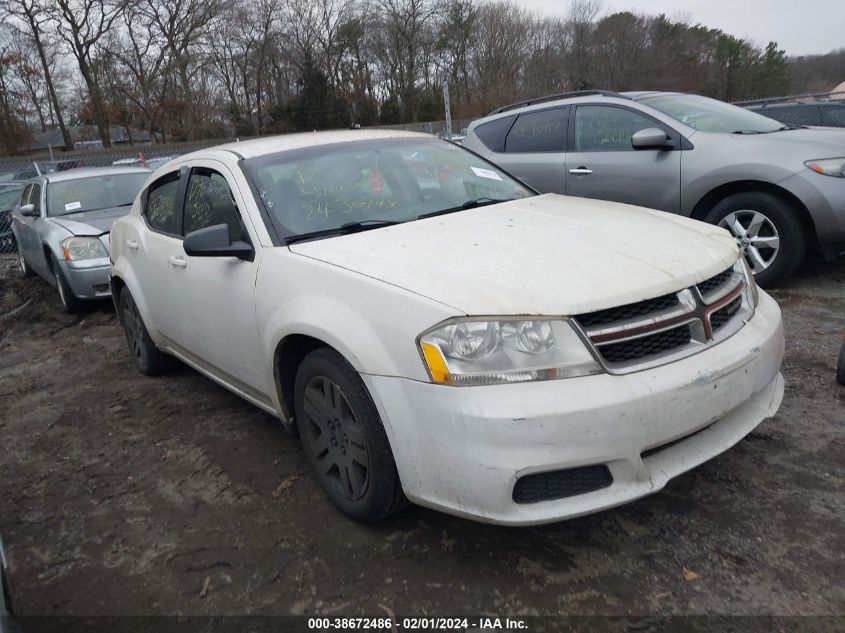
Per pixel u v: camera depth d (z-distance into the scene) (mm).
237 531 2947
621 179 6176
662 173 5906
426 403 2338
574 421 2219
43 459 3857
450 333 2311
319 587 2545
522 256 2650
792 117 11891
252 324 3197
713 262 2723
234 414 4203
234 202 3439
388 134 4141
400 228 3148
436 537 2766
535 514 2266
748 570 2438
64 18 45625
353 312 2604
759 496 2850
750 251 5598
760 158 5402
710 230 3137
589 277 2475
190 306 3799
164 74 49062
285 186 3408
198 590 2600
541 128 6871
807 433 3312
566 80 55219
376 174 3635
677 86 57031
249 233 3258
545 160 6727
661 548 2588
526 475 2238
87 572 2779
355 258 2811
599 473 2322
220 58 53688
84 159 23094
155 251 4215
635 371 2346
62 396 4852
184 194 4023
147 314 4520
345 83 57000
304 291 2842
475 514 2303
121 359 5570
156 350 4816
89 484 3506
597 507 2291
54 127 57750
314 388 2922
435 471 2361
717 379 2455
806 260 6371
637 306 2438
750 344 2639
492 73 54906
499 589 2447
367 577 2572
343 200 3402
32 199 8805
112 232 5156
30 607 2590
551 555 2602
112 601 2588
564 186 6594
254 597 2529
